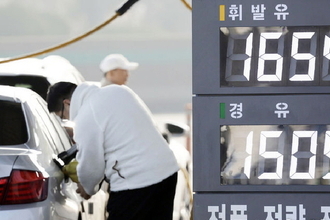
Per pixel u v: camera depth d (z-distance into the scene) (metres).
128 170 15.20
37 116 16.22
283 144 14.77
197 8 14.66
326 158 14.74
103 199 20.00
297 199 14.77
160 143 15.58
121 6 17.69
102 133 15.11
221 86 14.66
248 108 14.68
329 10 14.55
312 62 14.62
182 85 70.44
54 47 18.17
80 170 15.20
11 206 14.11
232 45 14.66
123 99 15.39
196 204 14.84
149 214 15.37
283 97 14.66
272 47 14.62
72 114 15.60
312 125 14.70
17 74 23.62
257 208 14.80
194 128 14.73
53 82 23.48
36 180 14.45
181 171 26.19
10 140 15.02
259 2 14.62
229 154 14.80
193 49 14.66
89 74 70.62
